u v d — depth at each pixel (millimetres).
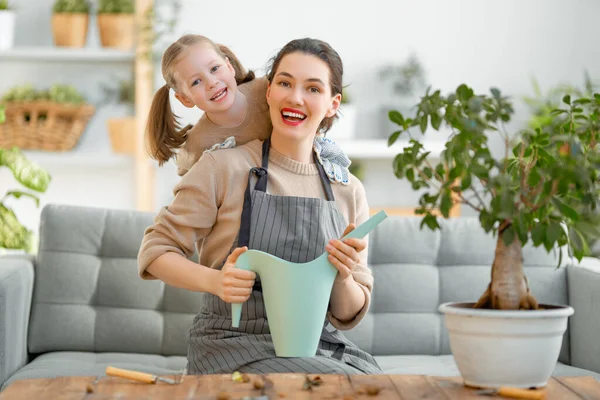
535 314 1341
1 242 3373
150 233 1939
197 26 4703
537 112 4543
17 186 4727
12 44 4586
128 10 4453
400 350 2504
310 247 1901
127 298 2484
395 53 4750
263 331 1889
